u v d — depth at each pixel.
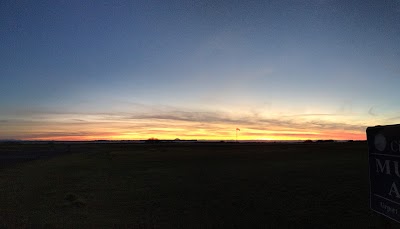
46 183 17.47
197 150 61.81
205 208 11.10
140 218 9.73
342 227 8.71
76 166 28.44
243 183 16.75
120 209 10.99
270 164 27.78
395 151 4.44
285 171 21.83
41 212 10.44
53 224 8.89
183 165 28.05
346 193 13.23
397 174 4.40
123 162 32.78
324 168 23.19
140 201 12.40
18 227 8.55
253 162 30.47
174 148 73.62
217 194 13.78
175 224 9.05
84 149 76.94
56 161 35.53
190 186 16.03
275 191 14.27
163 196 13.41
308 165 26.02
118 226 8.78
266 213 10.34
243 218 9.73
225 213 10.36
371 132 5.06
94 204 11.83
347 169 22.19
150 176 20.36
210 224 9.06
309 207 11.10
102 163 31.73
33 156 46.75
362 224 8.91
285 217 9.80
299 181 16.98
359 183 15.61
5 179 19.23
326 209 10.77
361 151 47.22
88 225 8.85
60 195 13.66
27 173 22.58
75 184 16.97
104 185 16.61
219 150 61.47
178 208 11.12
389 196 4.57
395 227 6.22
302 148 63.50
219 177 19.33
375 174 4.96
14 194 13.95
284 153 47.16
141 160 35.19
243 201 12.23
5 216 9.84
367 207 10.75
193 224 9.06
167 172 22.56
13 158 41.81
